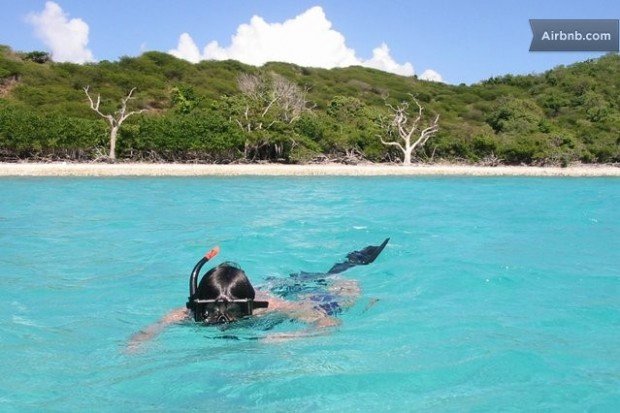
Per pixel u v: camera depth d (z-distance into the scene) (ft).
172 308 16.38
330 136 141.69
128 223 35.91
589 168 137.08
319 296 16.51
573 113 208.64
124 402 9.68
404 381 10.43
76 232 31.81
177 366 11.23
